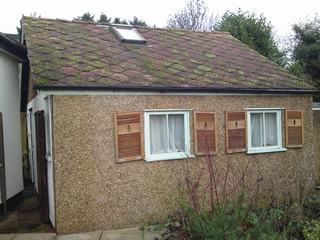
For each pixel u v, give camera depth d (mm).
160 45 11469
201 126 9227
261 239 5992
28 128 14844
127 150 8359
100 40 10672
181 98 9031
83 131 7996
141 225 8484
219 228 6105
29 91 13648
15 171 10492
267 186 10102
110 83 8141
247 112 9992
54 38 10000
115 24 12188
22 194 11055
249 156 9984
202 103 9297
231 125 9656
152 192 8648
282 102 10648
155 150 8883
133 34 11633
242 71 10867
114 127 8234
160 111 8812
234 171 9680
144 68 9414
